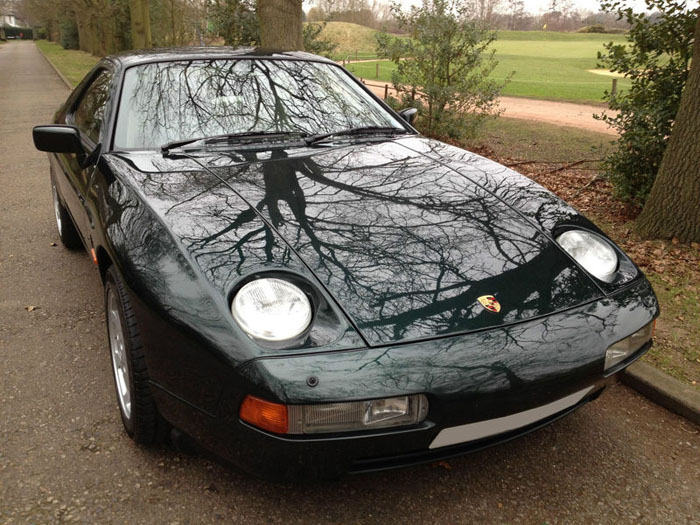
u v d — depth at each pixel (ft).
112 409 7.99
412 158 8.75
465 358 5.47
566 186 21.49
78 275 12.61
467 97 31.60
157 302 5.82
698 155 14.06
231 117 9.00
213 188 7.21
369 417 5.23
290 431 5.16
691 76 14.06
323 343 5.33
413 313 5.68
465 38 31.01
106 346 9.69
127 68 9.57
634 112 17.10
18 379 8.68
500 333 5.73
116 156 8.32
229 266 5.85
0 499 6.30
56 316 10.72
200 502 6.34
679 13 16.06
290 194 7.17
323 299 5.68
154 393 6.23
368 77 85.97
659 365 9.29
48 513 6.13
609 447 7.51
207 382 5.47
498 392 5.46
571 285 6.49
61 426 7.60
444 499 6.51
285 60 10.46
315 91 10.05
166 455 7.08
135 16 57.21
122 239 6.66
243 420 5.33
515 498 6.56
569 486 6.78
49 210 17.67
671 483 6.89
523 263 6.58
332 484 6.66
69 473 6.73
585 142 34.35
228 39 40.11
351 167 8.12
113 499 6.35
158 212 6.66
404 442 5.41
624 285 6.81
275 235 6.33
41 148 9.09
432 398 5.32
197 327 5.49
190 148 8.36
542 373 5.65
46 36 368.89
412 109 11.17
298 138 9.01
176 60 9.78
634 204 18.15
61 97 58.08
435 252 6.44
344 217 6.79
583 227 7.57
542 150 31.55
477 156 9.43
